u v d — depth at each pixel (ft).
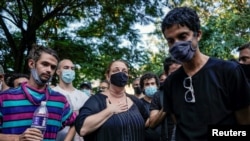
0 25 48.14
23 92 9.99
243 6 38.06
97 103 11.56
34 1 44.93
